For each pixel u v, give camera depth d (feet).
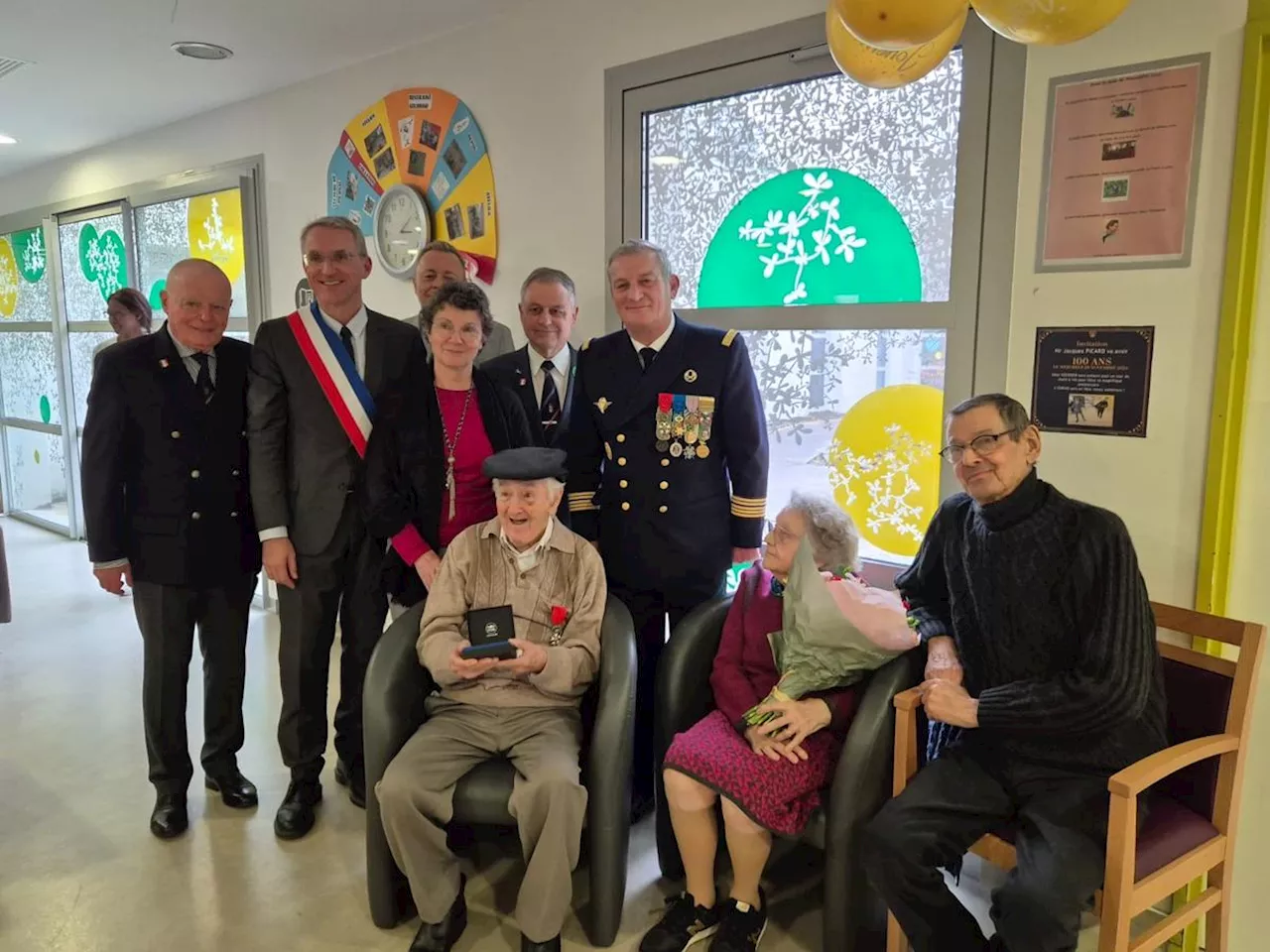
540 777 5.84
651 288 6.96
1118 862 4.65
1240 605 6.11
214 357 7.68
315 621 7.71
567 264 9.80
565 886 5.94
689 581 7.22
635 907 6.79
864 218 7.60
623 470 7.25
